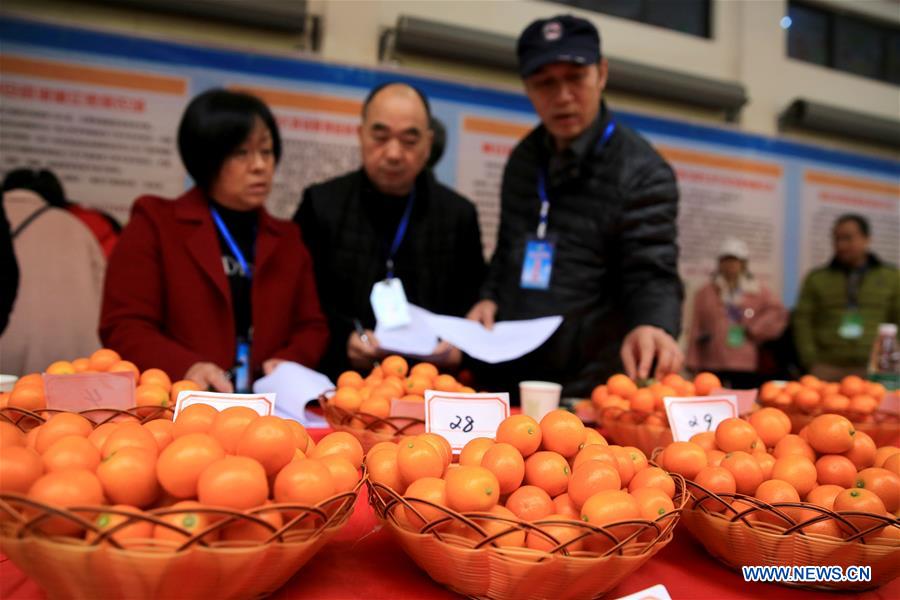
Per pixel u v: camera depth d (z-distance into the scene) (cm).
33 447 73
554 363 205
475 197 369
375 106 217
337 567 73
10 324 270
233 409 72
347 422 115
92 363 113
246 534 57
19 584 66
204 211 191
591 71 191
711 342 403
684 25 446
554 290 205
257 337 189
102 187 309
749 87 454
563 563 58
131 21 321
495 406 101
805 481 77
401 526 66
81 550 52
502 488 70
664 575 74
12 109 298
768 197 450
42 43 302
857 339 381
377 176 225
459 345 157
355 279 231
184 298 182
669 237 196
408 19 354
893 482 75
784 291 457
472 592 63
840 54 493
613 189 199
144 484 60
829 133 468
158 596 54
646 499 67
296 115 338
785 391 141
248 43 339
